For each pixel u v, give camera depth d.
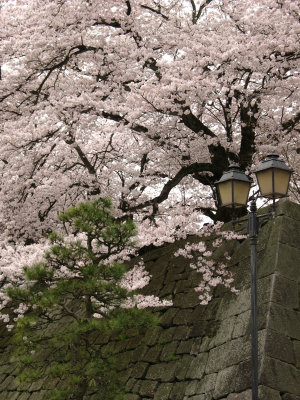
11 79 10.48
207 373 7.38
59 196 10.43
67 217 7.66
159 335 8.98
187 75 9.26
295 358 6.64
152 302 8.16
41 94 10.97
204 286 8.66
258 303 7.19
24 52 10.39
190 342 8.23
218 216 10.66
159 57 11.18
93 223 7.61
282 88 9.73
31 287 7.59
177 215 9.59
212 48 9.30
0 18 10.57
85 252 7.68
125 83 11.00
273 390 6.25
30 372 7.52
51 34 10.41
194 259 9.59
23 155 10.09
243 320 7.34
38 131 9.45
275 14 9.74
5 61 10.56
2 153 9.84
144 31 10.88
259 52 9.33
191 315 8.66
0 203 10.17
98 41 10.80
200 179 11.30
